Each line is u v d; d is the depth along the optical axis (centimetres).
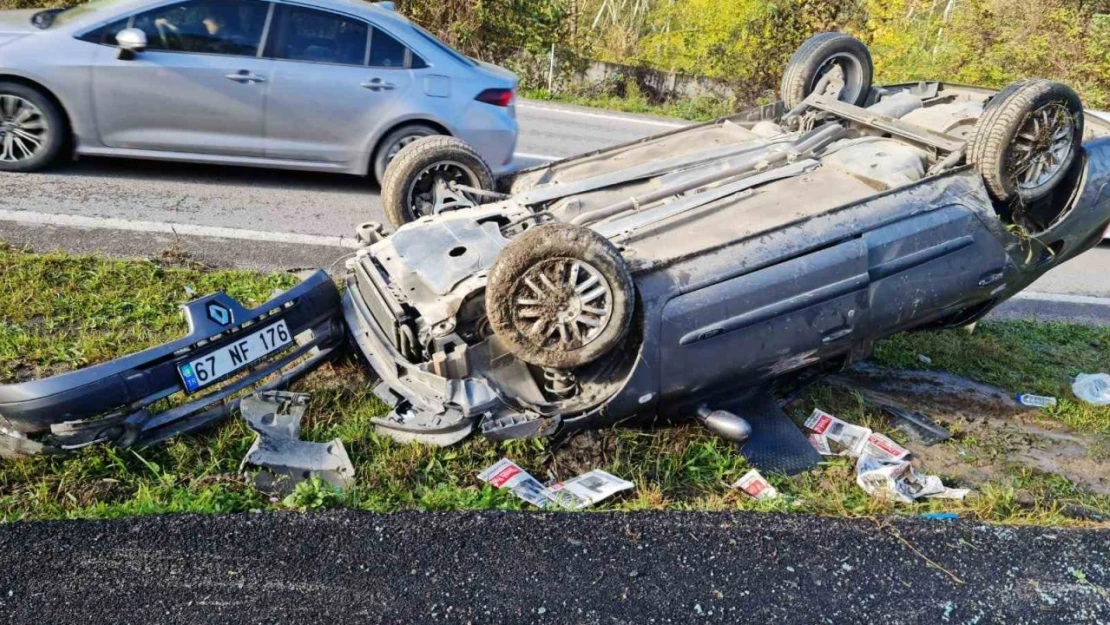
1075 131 514
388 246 510
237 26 761
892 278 487
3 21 765
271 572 349
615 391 454
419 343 457
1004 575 388
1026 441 542
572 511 400
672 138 627
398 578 352
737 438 465
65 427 400
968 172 511
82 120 746
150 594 334
